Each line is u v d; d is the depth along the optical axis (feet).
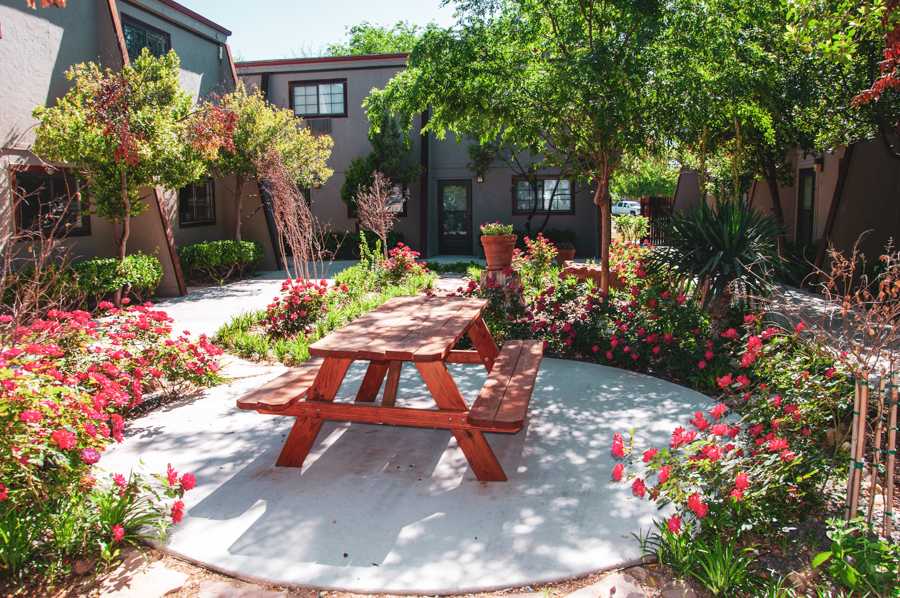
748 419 11.69
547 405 14.98
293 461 11.82
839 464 9.98
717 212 19.54
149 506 10.02
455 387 11.06
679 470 8.88
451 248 56.18
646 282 21.02
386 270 34.27
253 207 45.62
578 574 8.27
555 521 9.62
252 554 8.89
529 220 52.16
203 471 11.72
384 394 15.02
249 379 18.01
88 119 26.55
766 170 34.68
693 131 24.18
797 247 35.83
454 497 10.50
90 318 16.97
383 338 12.08
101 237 32.78
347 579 8.27
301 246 28.71
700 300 19.99
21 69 27.43
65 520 8.89
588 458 11.93
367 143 52.70
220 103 39.73
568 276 22.18
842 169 30.60
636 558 8.61
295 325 23.11
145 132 28.14
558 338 20.38
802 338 12.35
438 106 24.63
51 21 29.01
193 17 39.88
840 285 29.91
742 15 23.58
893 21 15.55
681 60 22.11
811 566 8.23
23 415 8.76
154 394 16.46
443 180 55.01
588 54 21.44
